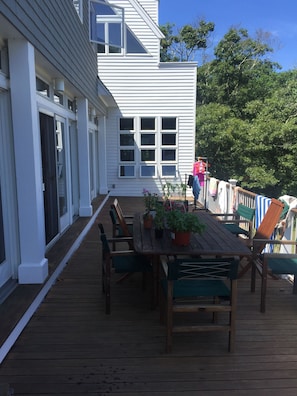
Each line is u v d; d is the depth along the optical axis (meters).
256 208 5.00
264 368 2.24
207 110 17.05
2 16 2.33
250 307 3.13
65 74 4.41
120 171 11.14
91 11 7.53
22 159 3.05
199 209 8.10
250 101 18.16
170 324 2.38
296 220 3.85
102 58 10.57
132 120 10.92
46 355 2.35
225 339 2.59
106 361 2.30
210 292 2.47
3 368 2.21
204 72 20.12
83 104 6.29
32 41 2.98
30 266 3.16
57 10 3.96
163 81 10.70
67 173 5.47
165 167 11.15
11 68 2.91
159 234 3.08
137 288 3.54
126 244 5.21
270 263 3.19
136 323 2.81
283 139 15.45
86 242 5.30
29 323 2.78
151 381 2.11
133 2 10.30
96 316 2.92
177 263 2.26
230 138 15.84
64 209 5.31
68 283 3.63
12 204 3.12
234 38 19.11
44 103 4.08
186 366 2.26
